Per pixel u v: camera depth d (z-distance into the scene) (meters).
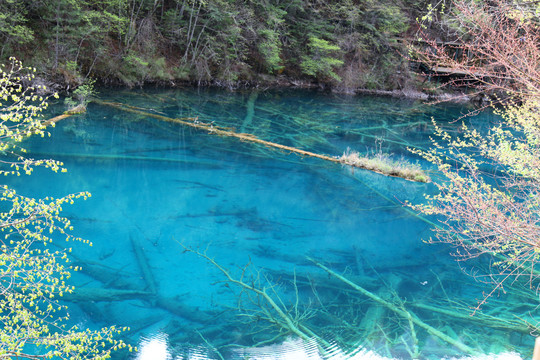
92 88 17.69
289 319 4.66
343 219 7.76
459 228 7.48
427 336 4.54
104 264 5.39
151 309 4.62
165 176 9.03
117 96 17.31
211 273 5.47
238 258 5.93
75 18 17.17
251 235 6.71
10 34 15.08
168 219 6.96
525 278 5.99
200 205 7.70
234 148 11.91
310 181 9.77
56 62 16.53
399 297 5.31
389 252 6.57
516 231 3.59
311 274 5.68
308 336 4.38
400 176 11.02
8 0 14.47
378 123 18.50
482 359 4.22
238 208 7.76
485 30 3.56
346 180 10.16
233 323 4.51
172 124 13.94
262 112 17.94
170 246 6.07
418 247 6.82
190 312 4.63
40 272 3.02
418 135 16.78
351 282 5.56
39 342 2.85
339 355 4.12
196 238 6.40
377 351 4.23
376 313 4.91
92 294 4.74
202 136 12.86
